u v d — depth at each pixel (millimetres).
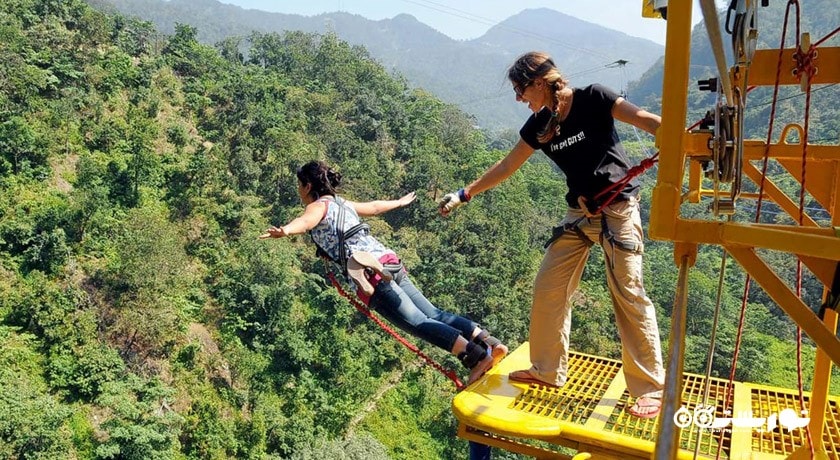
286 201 58344
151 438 33750
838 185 2930
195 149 58344
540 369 3551
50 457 31953
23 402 32844
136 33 69250
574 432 3037
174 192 52469
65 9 62000
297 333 45156
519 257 55531
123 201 49406
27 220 43438
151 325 40406
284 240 53281
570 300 3588
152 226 45312
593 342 43938
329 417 41812
